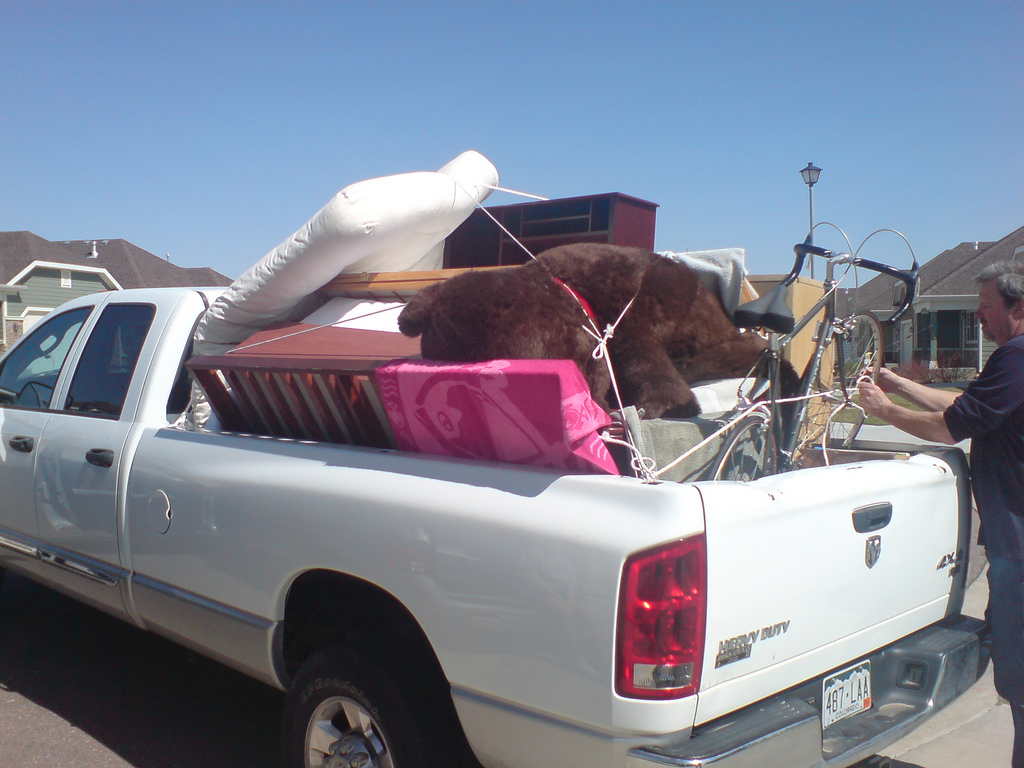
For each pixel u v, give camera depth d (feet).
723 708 7.27
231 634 10.30
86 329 14.44
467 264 15.80
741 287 10.85
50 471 13.61
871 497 8.70
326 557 9.03
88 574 12.73
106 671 15.30
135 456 12.03
